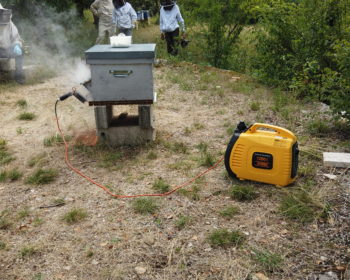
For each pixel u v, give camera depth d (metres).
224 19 9.05
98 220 3.32
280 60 7.06
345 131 4.92
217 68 8.59
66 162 4.46
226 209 3.38
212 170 4.12
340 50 4.94
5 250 2.97
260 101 6.36
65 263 2.83
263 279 2.58
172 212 3.39
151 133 4.79
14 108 6.45
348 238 2.93
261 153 3.64
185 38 10.12
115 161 4.45
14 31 7.68
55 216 3.41
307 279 2.56
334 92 4.88
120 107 6.27
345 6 6.15
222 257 2.81
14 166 4.40
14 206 3.60
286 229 3.09
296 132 5.00
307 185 3.69
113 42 4.55
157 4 17.62
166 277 2.64
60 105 6.59
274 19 6.86
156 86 7.56
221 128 5.34
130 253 2.89
